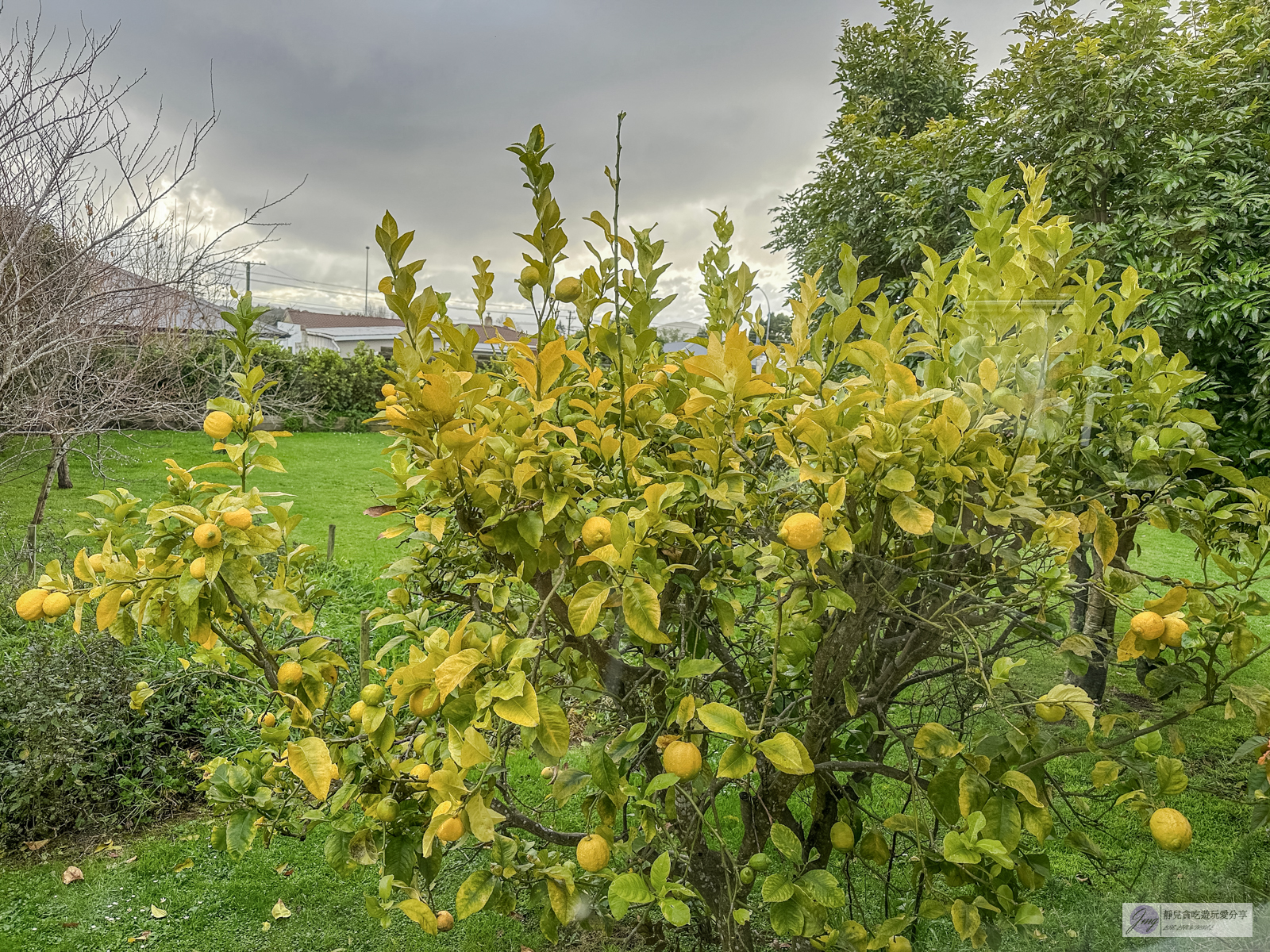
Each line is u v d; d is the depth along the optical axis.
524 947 2.35
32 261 4.91
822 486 1.20
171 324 6.72
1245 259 4.88
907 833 1.36
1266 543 1.20
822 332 1.42
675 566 1.34
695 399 1.25
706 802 1.47
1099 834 1.21
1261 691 1.01
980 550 1.28
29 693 3.23
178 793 3.40
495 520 1.21
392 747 1.55
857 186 7.08
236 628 1.69
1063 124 5.59
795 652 1.36
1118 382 1.51
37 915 2.63
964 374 1.36
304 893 2.74
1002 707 1.19
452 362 1.28
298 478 11.59
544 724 1.04
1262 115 5.50
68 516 7.29
